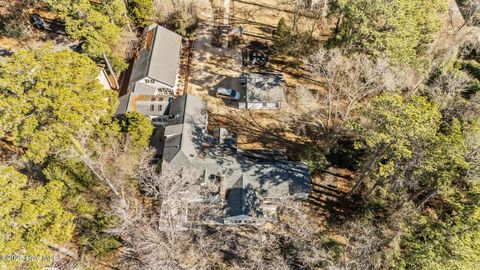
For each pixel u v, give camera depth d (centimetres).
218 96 4891
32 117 2803
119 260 3394
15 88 2831
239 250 3466
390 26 3569
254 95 4675
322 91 4928
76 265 3288
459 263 2330
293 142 4475
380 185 3656
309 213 3841
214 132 4272
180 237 3319
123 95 4784
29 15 5278
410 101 3247
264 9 6003
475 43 4838
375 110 3033
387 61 3556
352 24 3859
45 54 3247
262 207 3638
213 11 5925
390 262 2783
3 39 5056
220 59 5312
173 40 5056
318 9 5503
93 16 3934
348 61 3947
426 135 2758
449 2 5366
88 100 3048
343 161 4278
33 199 2536
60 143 2875
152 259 2955
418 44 4097
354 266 2925
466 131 3006
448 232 2566
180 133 3931
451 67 4353
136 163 3656
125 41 5044
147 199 3775
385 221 3456
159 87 4684
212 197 3600
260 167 3775
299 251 3117
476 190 2673
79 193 3275
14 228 2355
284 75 5147
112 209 3241
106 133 3475
